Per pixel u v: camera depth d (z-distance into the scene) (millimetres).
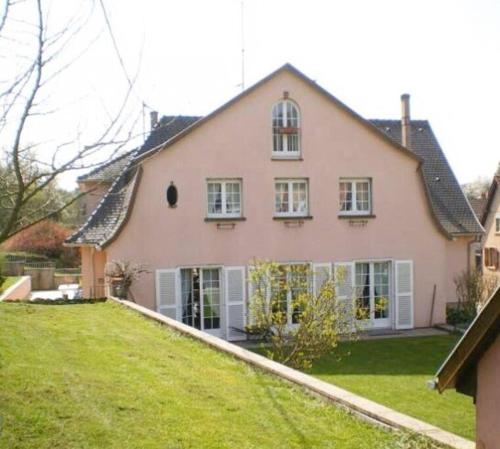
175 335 13203
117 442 6684
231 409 8219
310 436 7387
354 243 22984
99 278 22391
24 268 40438
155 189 21156
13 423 6820
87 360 10336
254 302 17328
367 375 15305
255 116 21969
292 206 22562
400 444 7059
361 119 22891
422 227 23797
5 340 11375
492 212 38000
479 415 5258
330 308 15125
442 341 20688
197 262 21531
